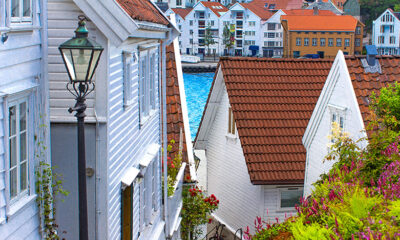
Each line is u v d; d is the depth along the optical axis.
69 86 9.96
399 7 169.25
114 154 10.59
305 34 140.38
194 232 20.03
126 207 12.05
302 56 140.62
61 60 9.91
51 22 9.83
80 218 7.63
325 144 18.41
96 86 9.91
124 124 11.34
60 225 10.21
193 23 156.62
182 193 19.25
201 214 19.31
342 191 10.67
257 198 22.34
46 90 8.82
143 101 13.80
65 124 10.05
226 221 25.00
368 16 173.75
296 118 23.48
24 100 8.28
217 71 24.94
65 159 10.12
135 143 12.52
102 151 10.06
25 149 8.34
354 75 18.19
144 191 14.25
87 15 9.66
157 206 15.60
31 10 8.34
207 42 152.75
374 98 15.60
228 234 24.69
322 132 18.70
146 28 12.18
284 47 144.62
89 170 10.08
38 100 8.64
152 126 14.81
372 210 9.38
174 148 19.83
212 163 26.25
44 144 8.81
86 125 10.02
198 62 144.12
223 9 158.62
